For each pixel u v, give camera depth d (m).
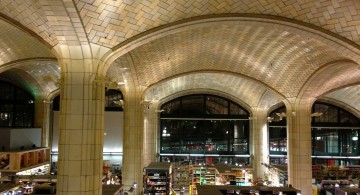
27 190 15.40
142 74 18.47
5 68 17.28
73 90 9.75
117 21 9.44
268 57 17.62
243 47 17.11
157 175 19.78
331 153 30.48
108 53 10.12
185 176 23.50
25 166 20.34
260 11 10.72
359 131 30.45
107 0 8.60
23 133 23.30
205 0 9.87
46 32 9.55
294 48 15.71
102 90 10.32
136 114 19.42
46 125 26.77
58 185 9.57
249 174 21.52
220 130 30.97
